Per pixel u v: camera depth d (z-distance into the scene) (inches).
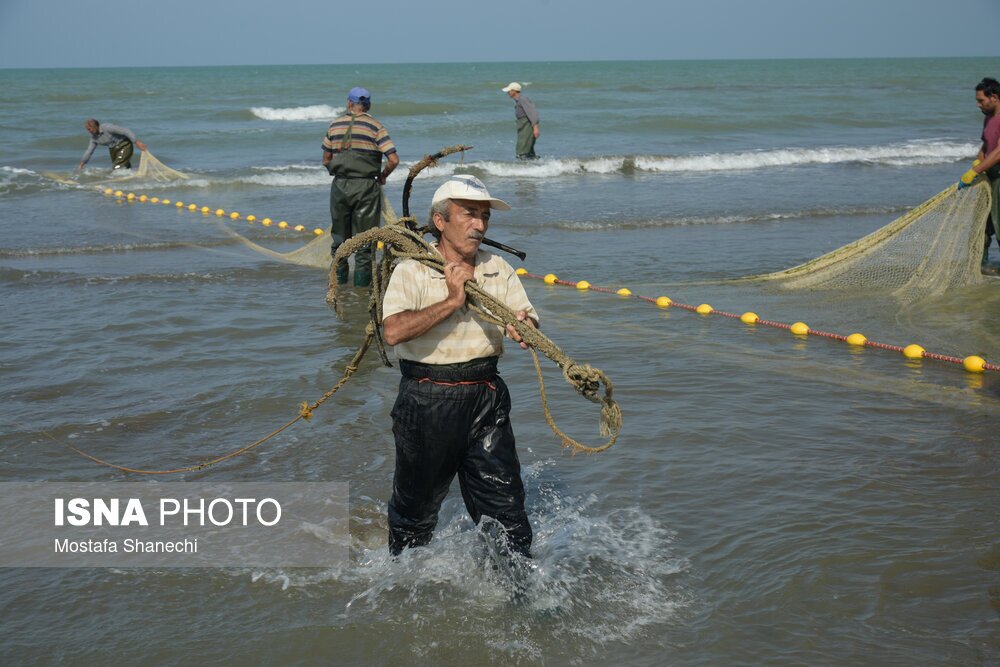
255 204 617.3
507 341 302.2
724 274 404.8
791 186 702.5
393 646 137.8
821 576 153.4
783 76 3503.9
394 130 1175.0
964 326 313.0
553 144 1018.7
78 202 629.0
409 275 144.0
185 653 136.3
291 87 2289.6
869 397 246.8
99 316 330.0
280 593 152.9
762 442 214.1
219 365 274.2
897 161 864.9
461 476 154.3
